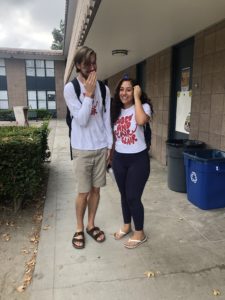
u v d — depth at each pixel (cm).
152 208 409
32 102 2445
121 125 291
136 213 299
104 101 293
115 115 295
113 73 1188
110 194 468
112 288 244
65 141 1062
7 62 2348
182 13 393
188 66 554
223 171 388
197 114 504
